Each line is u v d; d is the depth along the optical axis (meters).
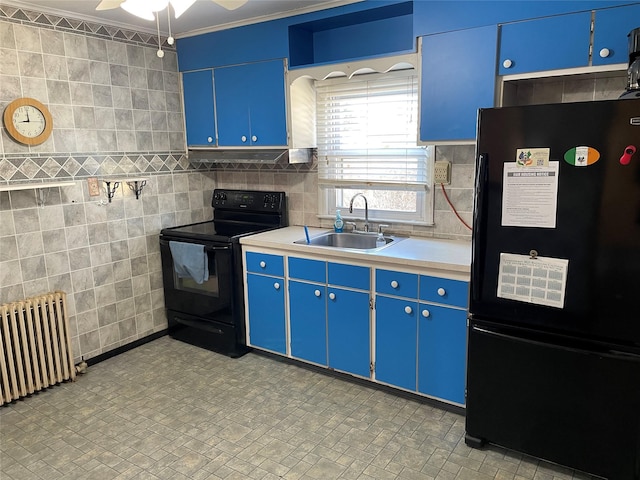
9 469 2.24
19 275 2.89
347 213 3.46
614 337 1.88
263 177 3.81
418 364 2.63
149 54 3.49
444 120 2.61
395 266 2.60
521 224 1.99
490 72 2.42
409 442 2.38
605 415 1.94
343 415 2.62
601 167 1.79
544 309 2.00
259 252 3.16
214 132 3.61
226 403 2.77
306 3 2.90
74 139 3.08
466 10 2.44
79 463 2.27
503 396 2.17
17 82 2.78
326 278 2.88
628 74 1.96
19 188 2.68
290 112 3.21
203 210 3.99
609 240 1.82
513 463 2.21
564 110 1.83
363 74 3.16
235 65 3.39
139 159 3.48
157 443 2.41
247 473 2.18
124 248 3.44
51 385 3.00
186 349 3.53
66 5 2.81
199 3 2.85
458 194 2.95
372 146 3.24
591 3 2.12
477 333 2.18
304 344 3.08
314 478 2.13
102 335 3.35
